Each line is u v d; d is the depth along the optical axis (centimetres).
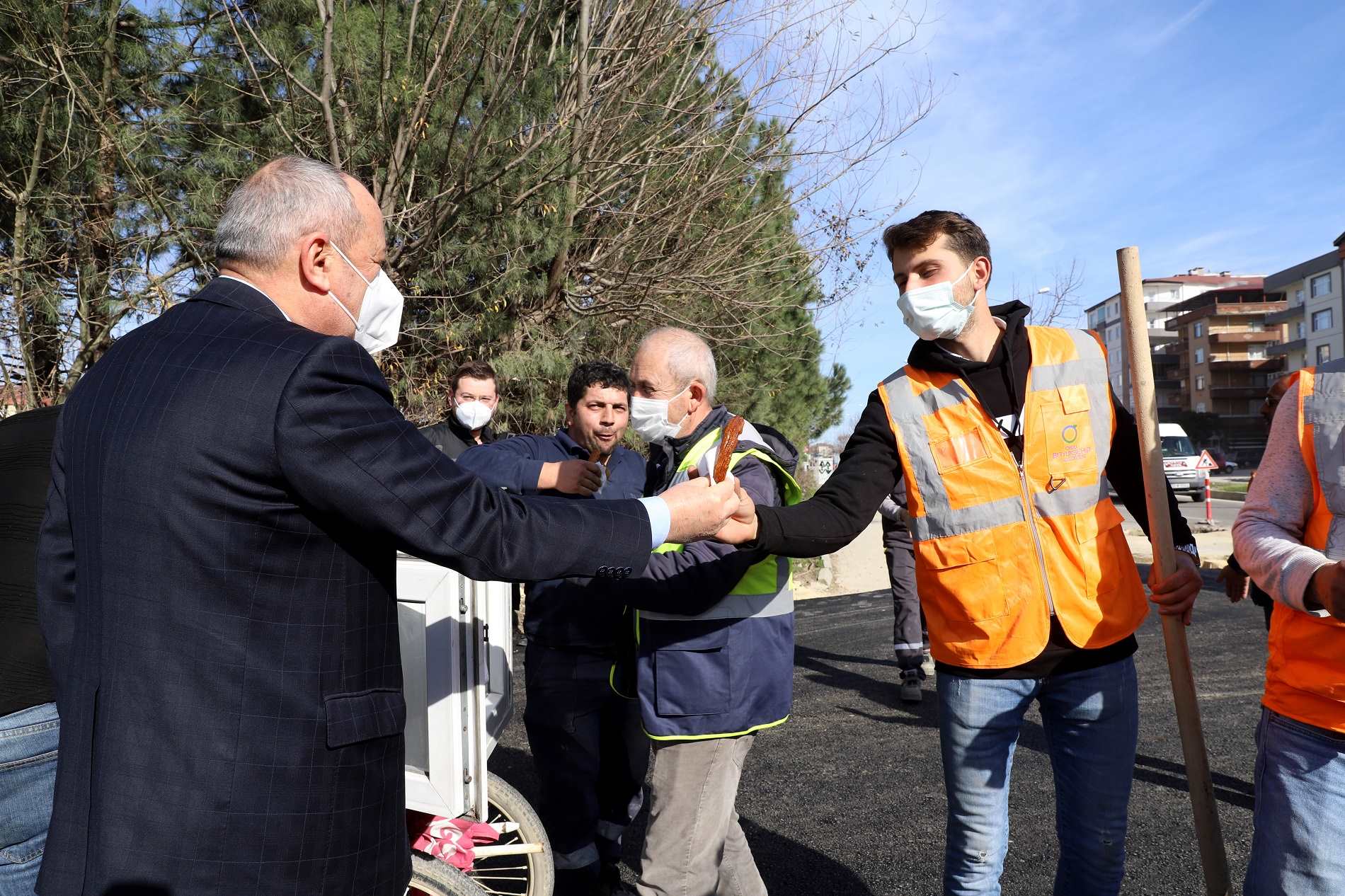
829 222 918
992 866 212
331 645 135
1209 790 202
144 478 129
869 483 215
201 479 127
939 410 214
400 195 681
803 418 1273
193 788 126
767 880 321
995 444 208
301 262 150
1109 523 210
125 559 129
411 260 702
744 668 217
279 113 638
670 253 909
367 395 136
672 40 814
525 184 711
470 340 746
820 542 203
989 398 213
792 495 237
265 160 638
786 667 227
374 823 140
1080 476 207
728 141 884
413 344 755
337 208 152
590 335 917
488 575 141
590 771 286
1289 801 172
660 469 260
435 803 214
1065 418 209
